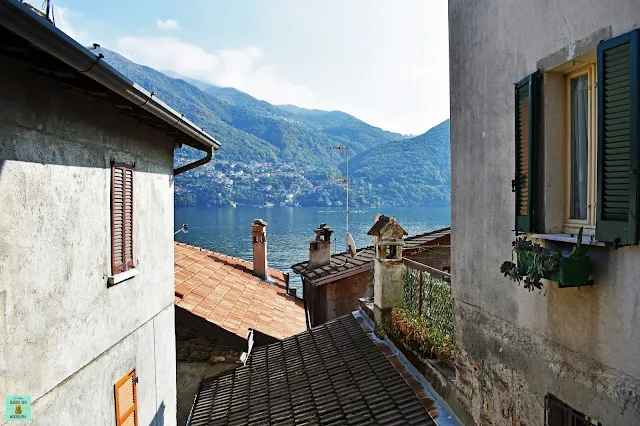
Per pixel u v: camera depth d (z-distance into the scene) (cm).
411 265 901
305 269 1672
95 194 536
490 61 475
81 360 500
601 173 306
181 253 1515
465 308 539
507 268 397
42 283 431
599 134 307
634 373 293
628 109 287
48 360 438
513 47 432
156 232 741
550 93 383
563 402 367
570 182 385
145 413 685
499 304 463
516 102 415
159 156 757
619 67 293
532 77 387
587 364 337
